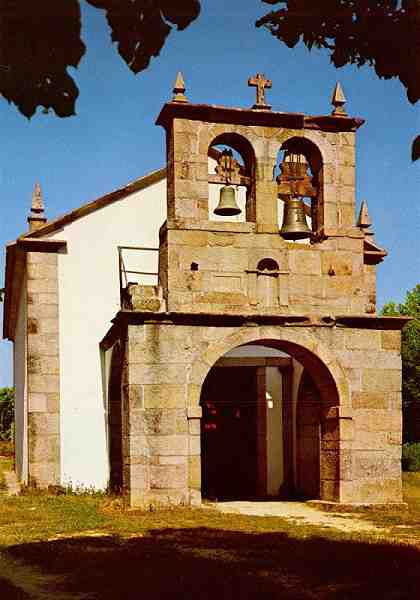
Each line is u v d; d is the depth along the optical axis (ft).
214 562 36.14
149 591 30.71
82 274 72.95
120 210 74.64
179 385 55.42
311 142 60.03
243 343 56.65
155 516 51.01
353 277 59.36
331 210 59.72
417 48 19.86
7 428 215.31
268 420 72.54
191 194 57.62
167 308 56.24
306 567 35.42
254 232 58.29
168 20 16.38
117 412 67.87
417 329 130.93
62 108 16.35
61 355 71.41
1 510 55.31
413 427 130.72
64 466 69.82
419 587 31.53
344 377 57.67
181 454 54.95
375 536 44.34
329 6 20.36
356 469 57.11
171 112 57.72
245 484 78.79
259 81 59.52
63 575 34.63
